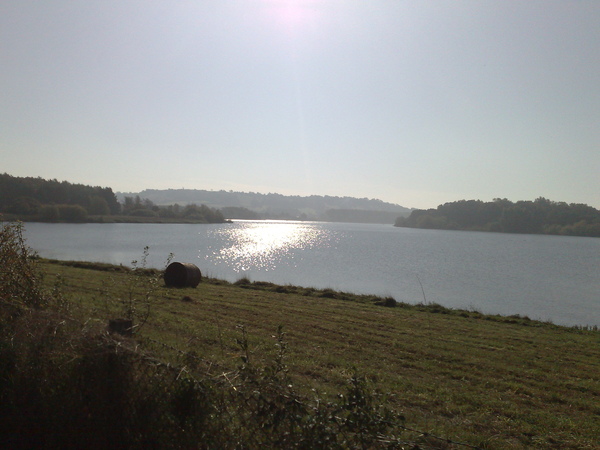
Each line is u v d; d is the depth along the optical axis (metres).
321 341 11.25
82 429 4.40
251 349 9.59
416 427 6.18
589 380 9.20
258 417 3.53
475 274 44.75
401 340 11.90
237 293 19.28
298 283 33.62
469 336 13.18
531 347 12.19
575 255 77.25
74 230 93.12
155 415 4.00
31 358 4.86
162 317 12.20
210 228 134.00
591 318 24.80
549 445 6.04
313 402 3.63
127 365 4.27
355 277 38.38
